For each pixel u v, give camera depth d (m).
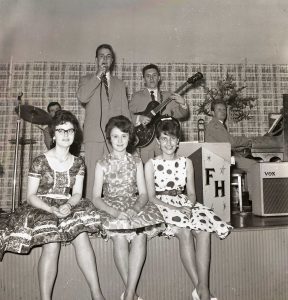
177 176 2.15
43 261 1.73
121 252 1.87
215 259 2.10
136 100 3.18
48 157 1.93
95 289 1.77
